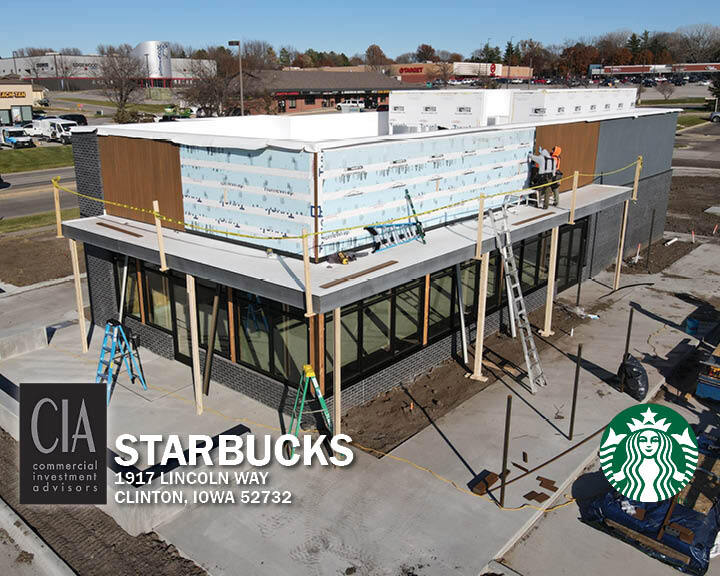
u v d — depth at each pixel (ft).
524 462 34.63
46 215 101.19
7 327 53.78
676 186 125.39
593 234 63.77
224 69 222.48
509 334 52.13
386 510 30.81
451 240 41.96
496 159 49.24
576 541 29.14
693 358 48.08
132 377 43.75
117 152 46.83
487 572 26.91
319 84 254.88
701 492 32.32
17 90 225.35
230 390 42.70
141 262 47.19
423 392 42.65
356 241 39.37
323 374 37.17
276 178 37.70
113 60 253.85
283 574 26.91
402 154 41.01
